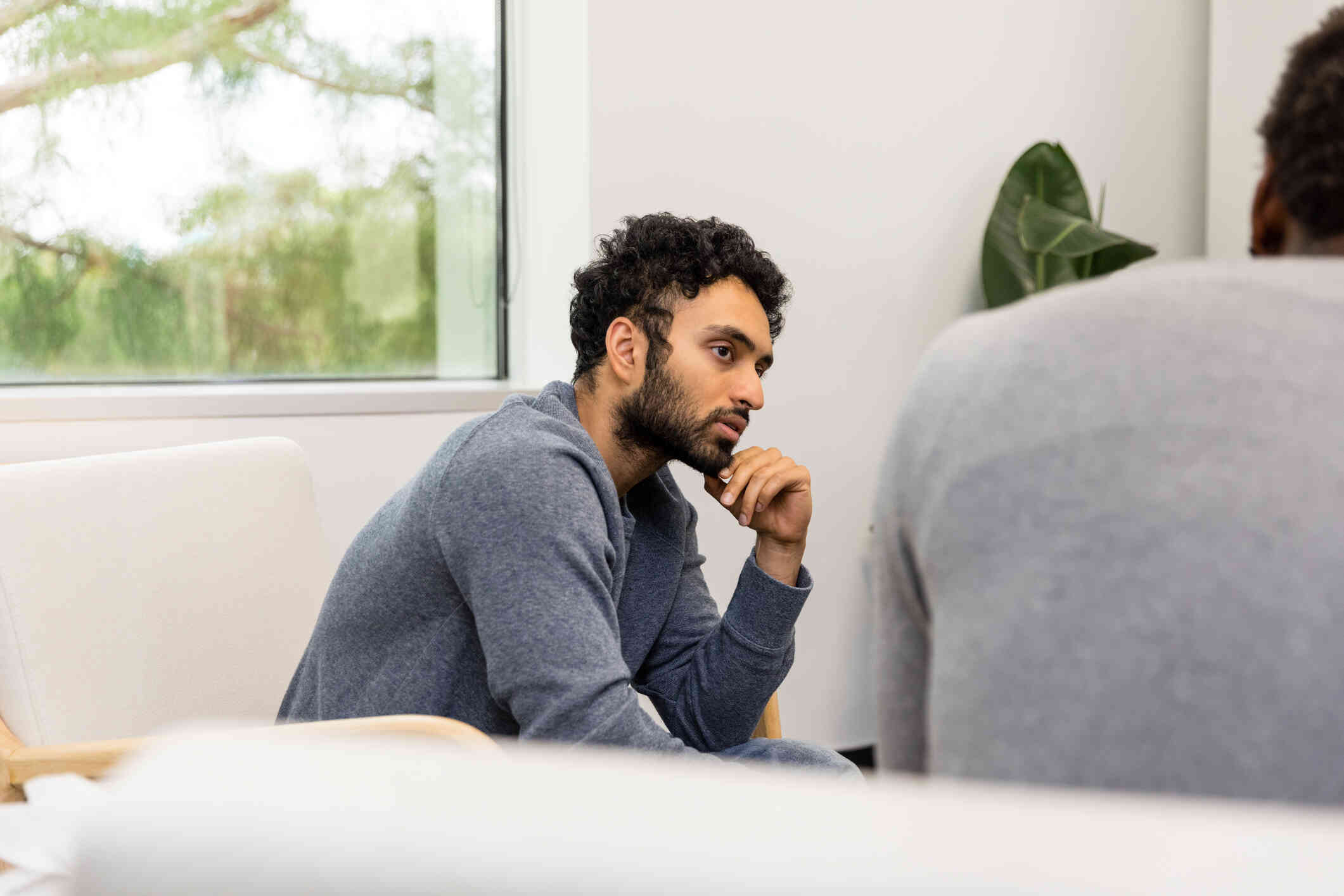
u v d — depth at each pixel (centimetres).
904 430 51
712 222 121
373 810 29
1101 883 26
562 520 100
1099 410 43
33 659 114
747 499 131
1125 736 39
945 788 29
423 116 233
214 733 35
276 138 220
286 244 223
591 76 219
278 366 224
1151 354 44
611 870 27
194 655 131
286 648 142
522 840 28
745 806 28
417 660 108
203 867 29
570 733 96
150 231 211
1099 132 285
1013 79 271
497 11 238
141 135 209
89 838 30
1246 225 284
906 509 51
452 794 30
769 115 239
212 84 214
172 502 134
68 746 106
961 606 46
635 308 120
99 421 189
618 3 221
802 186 245
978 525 45
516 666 97
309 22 221
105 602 123
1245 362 42
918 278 262
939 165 262
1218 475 40
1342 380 41
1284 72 57
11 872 92
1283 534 39
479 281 242
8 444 182
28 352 203
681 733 134
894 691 55
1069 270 253
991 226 255
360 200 229
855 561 259
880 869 26
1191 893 25
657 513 132
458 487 103
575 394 124
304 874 29
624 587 131
